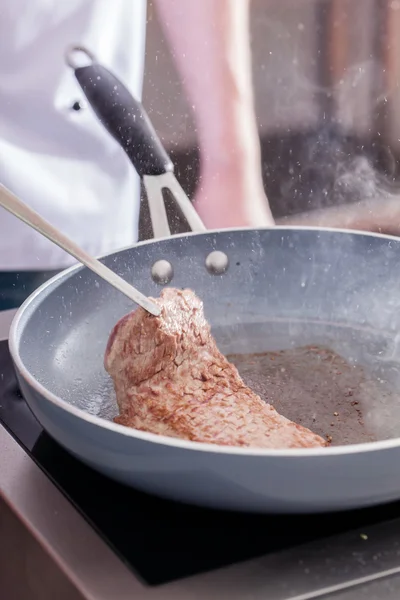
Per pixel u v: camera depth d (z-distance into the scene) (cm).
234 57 125
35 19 110
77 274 88
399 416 83
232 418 76
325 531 70
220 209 125
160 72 126
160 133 128
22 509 72
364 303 94
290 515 71
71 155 116
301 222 149
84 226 117
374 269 94
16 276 114
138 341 80
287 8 144
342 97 153
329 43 149
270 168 151
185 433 75
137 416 78
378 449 67
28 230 112
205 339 81
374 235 93
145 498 73
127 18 116
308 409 83
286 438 74
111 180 118
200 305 81
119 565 68
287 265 95
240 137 127
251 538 70
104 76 99
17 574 73
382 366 88
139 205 121
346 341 92
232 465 67
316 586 67
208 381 80
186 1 123
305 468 67
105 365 82
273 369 88
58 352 86
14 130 113
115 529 70
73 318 88
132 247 92
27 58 111
